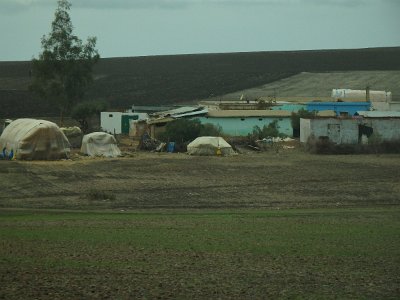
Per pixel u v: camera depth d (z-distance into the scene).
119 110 155.62
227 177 73.19
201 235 37.06
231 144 105.12
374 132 106.62
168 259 29.59
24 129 87.62
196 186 66.62
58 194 60.69
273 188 65.75
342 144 102.44
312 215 48.69
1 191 61.53
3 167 76.88
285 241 35.12
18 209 52.16
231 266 28.27
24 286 24.12
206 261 29.27
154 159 90.38
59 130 88.19
